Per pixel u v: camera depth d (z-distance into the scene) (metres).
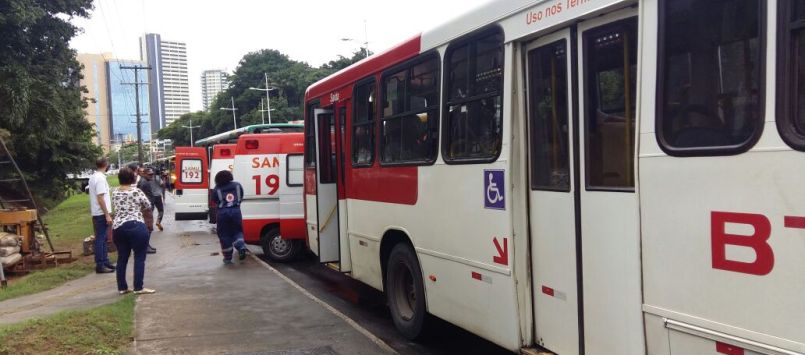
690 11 2.69
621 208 3.09
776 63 2.33
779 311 2.27
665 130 2.76
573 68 3.45
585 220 3.35
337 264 7.67
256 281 8.34
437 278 4.90
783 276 2.26
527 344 3.88
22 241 10.42
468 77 4.43
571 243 3.47
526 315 3.88
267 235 10.65
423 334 5.43
